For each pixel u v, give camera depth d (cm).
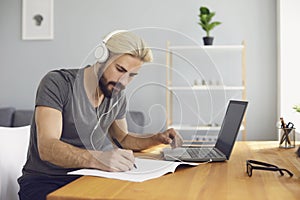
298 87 341
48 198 93
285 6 342
